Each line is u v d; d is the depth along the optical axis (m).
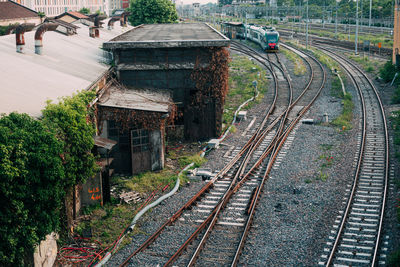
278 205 16.31
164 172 20.22
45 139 11.30
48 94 16.17
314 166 20.30
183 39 24.67
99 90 21.25
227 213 15.78
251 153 22.09
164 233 14.42
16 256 10.69
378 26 94.75
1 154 10.02
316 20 128.62
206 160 21.72
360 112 29.69
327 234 14.24
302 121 27.72
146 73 24.03
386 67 39.88
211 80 24.20
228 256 12.96
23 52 20.84
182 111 24.81
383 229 14.46
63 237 14.02
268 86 38.62
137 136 19.88
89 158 14.77
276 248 13.41
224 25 83.19
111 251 13.45
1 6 66.62
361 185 18.14
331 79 40.59
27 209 10.78
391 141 23.48
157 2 55.50
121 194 17.58
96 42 31.50
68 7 109.50
